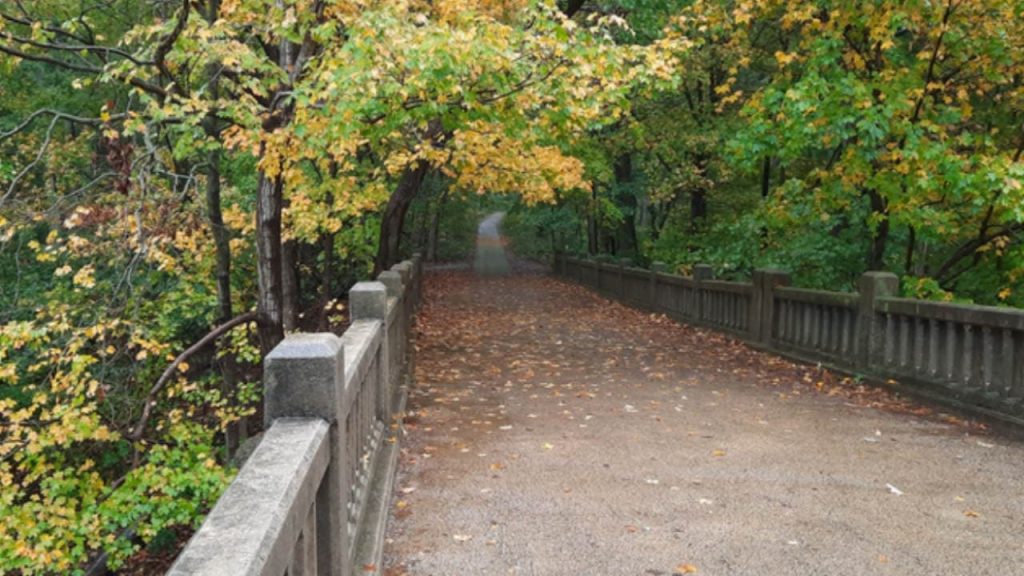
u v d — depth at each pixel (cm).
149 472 835
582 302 2381
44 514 786
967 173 1003
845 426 740
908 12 1030
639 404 852
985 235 1202
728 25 1209
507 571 416
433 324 1745
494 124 1058
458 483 566
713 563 427
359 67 721
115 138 888
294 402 303
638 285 2158
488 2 1008
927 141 1011
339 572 318
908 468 601
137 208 919
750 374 1059
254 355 1137
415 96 832
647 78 884
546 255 4778
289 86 902
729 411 812
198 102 805
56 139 1684
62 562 765
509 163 1216
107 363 966
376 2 827
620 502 525
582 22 1641
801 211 1280
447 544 452
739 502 524
